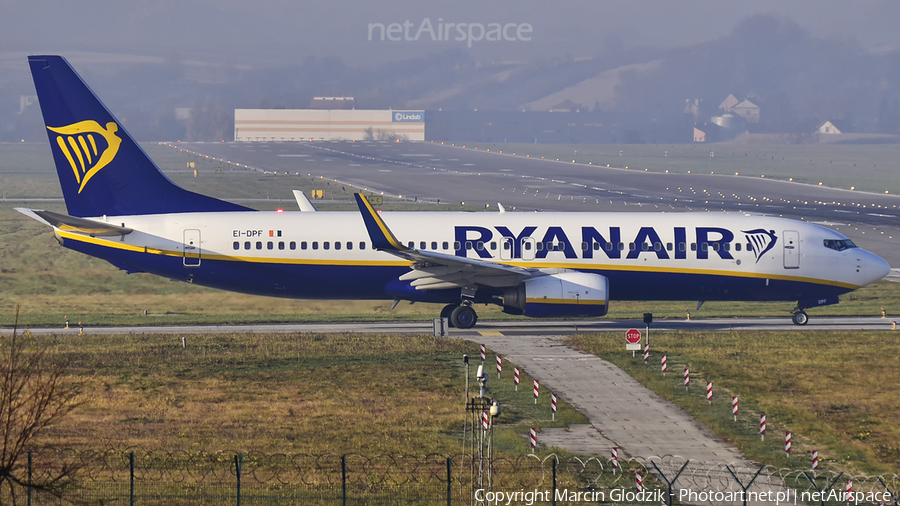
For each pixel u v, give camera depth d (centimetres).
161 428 12912
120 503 9869
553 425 13438
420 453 11788
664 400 14938
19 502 9669
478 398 11256
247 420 13388
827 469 11788
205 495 10188
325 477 10844
